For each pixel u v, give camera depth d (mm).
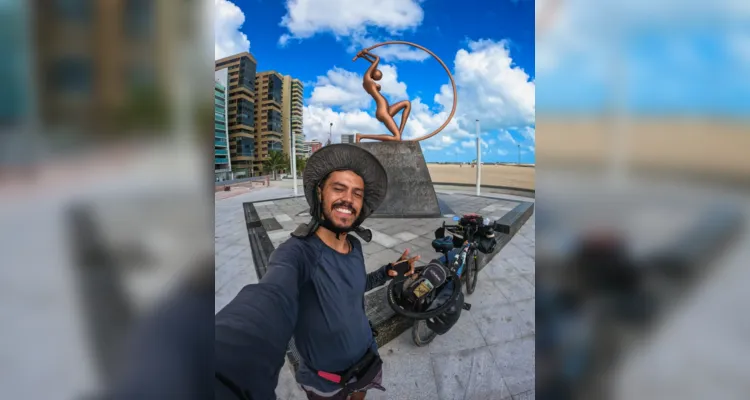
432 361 2535
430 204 8742
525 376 2354
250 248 5633
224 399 856
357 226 1748
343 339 1602
